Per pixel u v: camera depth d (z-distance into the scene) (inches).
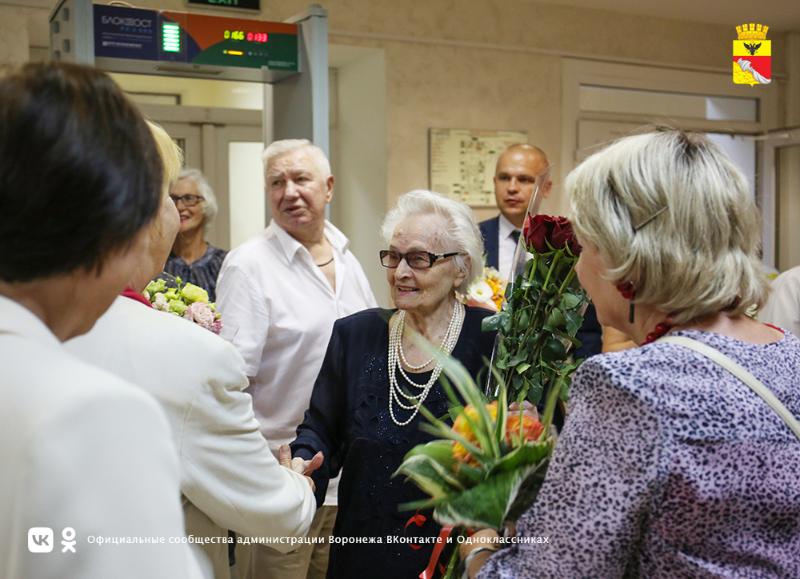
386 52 202.1
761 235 45.2
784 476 39.6
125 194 28.5
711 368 40.9
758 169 258.1
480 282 91.7
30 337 27.0
